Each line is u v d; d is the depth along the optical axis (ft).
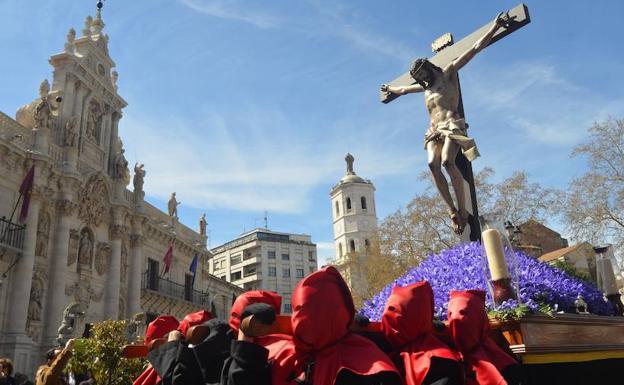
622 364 12.98
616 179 87.10
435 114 21.31
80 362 31.73
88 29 107.45
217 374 9.11
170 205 136.05
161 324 12.88
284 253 299.58
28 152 78.23
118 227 101.24
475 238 20.72
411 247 105.70
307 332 8.01
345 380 7.61
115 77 114.32
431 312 9.07
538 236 95.09
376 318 15.71
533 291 14.10
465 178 21.57
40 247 79.66
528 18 20.18
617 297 18.89
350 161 259.80
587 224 87.15
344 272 140.26
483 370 8.55
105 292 96.68
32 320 75.77
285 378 8.26
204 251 146.41
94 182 95.35
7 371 29.01
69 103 94.79
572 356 10.96
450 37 23.61
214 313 11.98
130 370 33.14
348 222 240.73
